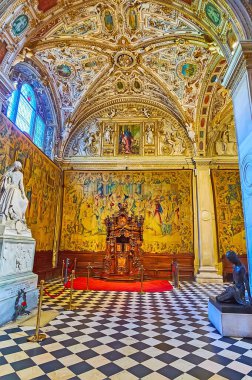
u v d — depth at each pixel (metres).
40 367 3.55
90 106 14.91
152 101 14.87
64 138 14.55
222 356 4.01
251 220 5.72
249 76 5.95
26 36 7.79
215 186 14.05
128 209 14.16
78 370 3.48
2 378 3.22
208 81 12.12
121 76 13.25
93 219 14.17
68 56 11.37
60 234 14.02
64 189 14.65
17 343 4.41
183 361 3.82
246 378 3.36
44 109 13.44
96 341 4.55
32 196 11.04
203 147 14.16
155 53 11.45
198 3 7.36
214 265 12.70
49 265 12.86
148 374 3.41
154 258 13.38
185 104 13.54
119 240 12.95
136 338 4.73
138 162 14.66
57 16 8.32
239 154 6.42
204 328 5.36
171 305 7.35
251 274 5.65
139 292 9.28
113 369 3.53
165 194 14.21
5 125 8.63
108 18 9.62
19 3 6.78
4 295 5.57
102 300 7.86
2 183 6.89
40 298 4.82
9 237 6.16
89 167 14.86
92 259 13.57
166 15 9.02
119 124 15.34
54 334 4.88
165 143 14.92
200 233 13.12
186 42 10.18
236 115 6.60
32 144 10.88
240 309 5.00
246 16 6.18
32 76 11.37
